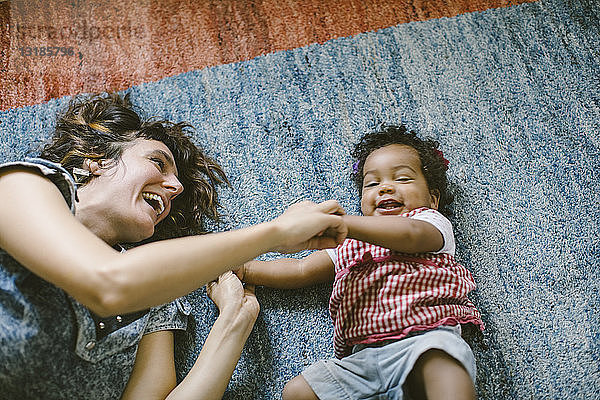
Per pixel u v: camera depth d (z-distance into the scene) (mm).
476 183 1202
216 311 1125
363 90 1302
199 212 1177
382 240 949
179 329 1057
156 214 968
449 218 1175
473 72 1306
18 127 1275
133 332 915
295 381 969
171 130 1158
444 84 1297
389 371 936
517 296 1104
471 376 898
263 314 1123
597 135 1229
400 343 940
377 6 1390
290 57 1346
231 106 1306
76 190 851
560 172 1200
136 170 930
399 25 1366
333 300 1044
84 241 712
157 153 989
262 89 1317
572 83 1281
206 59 1356
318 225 870
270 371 1075
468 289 1017
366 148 1183
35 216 726
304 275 1107
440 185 1145
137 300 696
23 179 779
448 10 1377
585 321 1074
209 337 992
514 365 1051
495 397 1030
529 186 1192
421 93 1291
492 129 1248
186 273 722
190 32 1387
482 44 1334
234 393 1057
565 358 1049
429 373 897
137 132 1069
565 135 1233
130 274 687
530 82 1288
